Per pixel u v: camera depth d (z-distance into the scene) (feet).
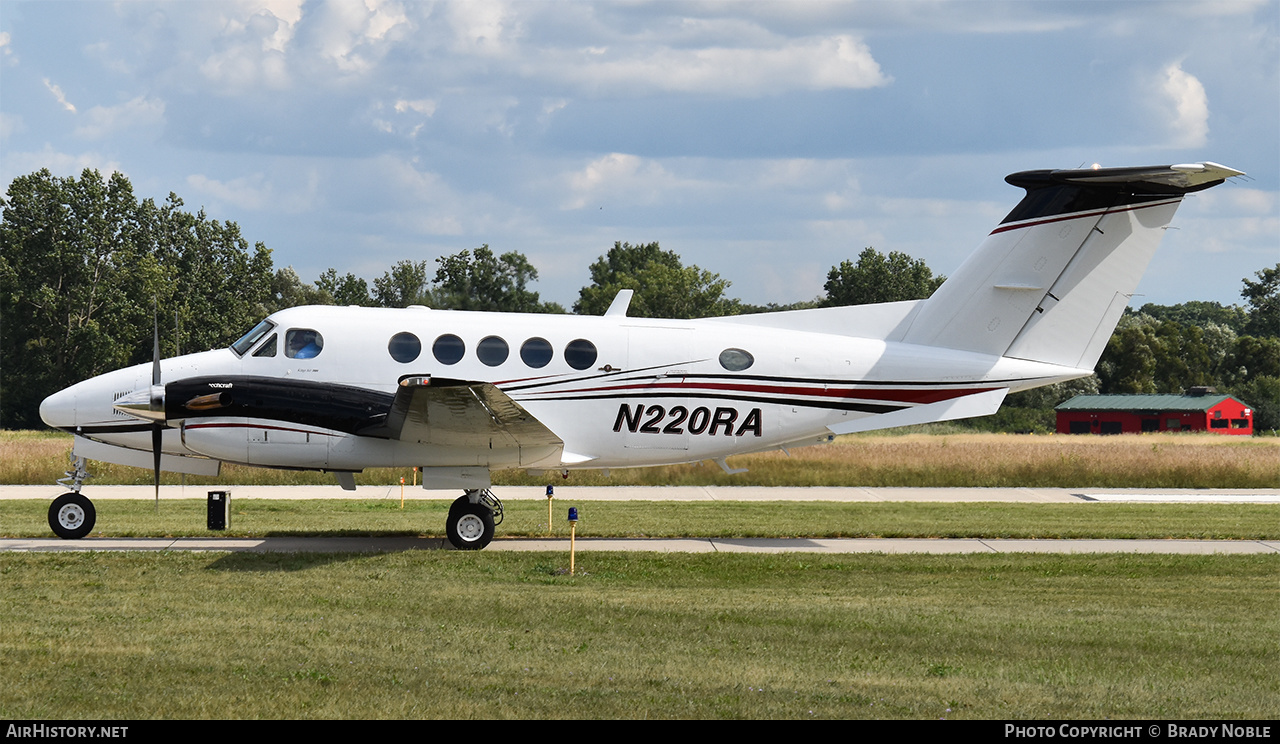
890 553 105.60
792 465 212.23
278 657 60.85
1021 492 193.57
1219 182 106.42
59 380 460.55
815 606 78.59
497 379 105.50
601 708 52.85
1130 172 104.47
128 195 508.53
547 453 105.81
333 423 101.14
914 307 113.80
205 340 500.33
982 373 110.93
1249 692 57.11
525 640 66.18
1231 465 210.79
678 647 65.05
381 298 622.54
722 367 109.60
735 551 107.34
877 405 111.34
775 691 55.93
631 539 116.88
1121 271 110.01
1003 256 111.65
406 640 65.57
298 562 93.20
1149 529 129.39
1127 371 645.10
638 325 109.91
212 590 80.33
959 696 55.57
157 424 102.73
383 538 113.80
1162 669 61.52
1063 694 56.29
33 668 57.98
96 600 76.07
